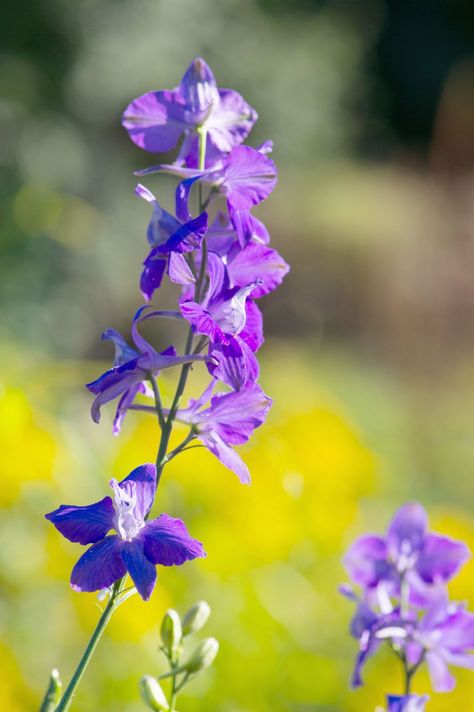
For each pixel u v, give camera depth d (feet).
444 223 69.56
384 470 28.04
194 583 18.54
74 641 17.61
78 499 20.25
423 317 63.26
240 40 78.74
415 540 10.04
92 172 65.36
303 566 20.20
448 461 38.99
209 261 7.84
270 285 8.20
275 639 18.34
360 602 9.75
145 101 8.50
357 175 98.17
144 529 7.70
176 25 71.51
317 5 92.43
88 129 69.00
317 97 86.12
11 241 44.27
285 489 19.60
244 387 7.88
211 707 16.83
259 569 19.58
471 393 52.03
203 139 8.51
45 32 66.49
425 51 128.88
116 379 7.81
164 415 8.16
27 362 30.76
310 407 21.49
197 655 8.82
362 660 9.53
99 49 67.36
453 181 74.18
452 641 9.50
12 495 18.47
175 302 65.67
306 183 89.04
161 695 8.82
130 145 71.41
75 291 53.78
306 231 76.84
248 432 8.13
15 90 63.52
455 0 128.77
